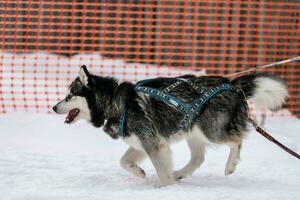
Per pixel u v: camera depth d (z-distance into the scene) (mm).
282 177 9414
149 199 7449
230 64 18047
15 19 17344
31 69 17000
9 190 7926
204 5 18781
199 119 8609
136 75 16859
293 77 15961
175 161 10547
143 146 8453
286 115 14867
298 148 11617
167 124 8523
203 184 8773
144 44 19531
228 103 8680
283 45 16797
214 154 11125
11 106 13891
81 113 8930
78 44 17812
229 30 17922
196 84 8664
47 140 11812
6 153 10648
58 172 9359
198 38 18891
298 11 15820
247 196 7703
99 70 17328
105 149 11406
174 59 19156
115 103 8539
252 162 10492
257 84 8930
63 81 16141
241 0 17453
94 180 8875
